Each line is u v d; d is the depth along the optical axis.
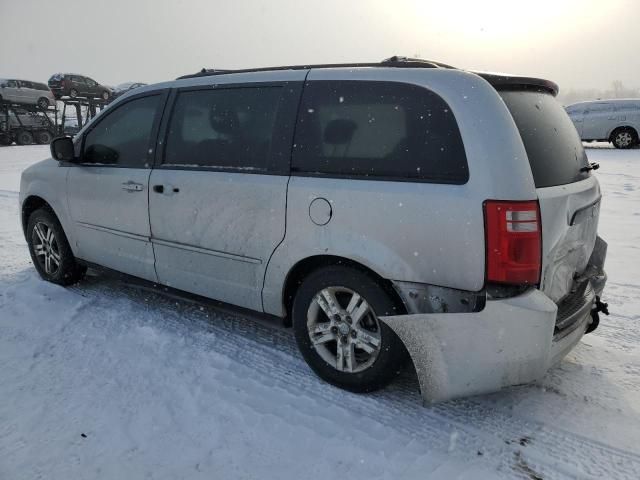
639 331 3.88
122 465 2.44
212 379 3.18
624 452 2.54
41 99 28.36
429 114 2.71
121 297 4.50
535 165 2.64
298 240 3.06
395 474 2.40
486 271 2.50
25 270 5.25
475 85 2.65
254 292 3.36
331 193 2.90
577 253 2.97
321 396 3.02
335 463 2.47
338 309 3.03
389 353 2.85
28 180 4.82
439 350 2.60
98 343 3.63
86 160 4.38
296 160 3.10
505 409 2.90
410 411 2.88
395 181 2.74
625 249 6.21
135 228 3.97
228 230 3.38
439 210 2.58
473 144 2.55
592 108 18.59
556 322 2.67
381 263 2.76
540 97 3.02
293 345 3.67
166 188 3.69
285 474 2.40
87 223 4.34
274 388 3.10
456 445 2.60
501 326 2.49
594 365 3.37
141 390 3.05
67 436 2.64
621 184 10.86
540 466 2.45
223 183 3.37
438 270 2.62
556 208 2.62
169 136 3.76
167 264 3.82
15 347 3.57
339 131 2.98
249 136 3.34
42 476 2.37
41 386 3.09
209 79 3.64
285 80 3.25
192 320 4.04
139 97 4.02
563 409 2.89
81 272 4.77
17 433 2.65
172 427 2.72
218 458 2.50
